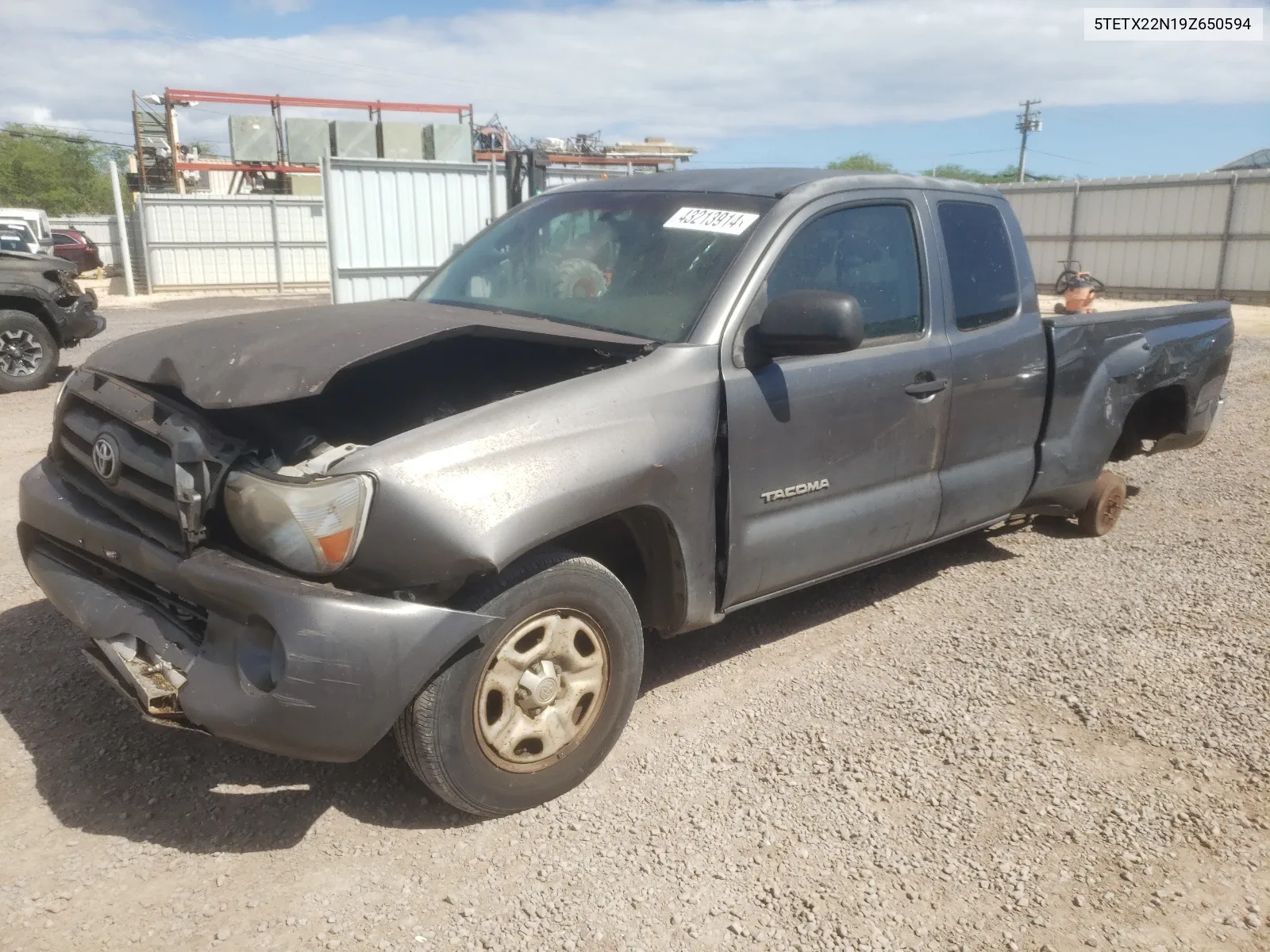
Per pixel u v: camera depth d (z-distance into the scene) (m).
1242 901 2.70
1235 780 3.25
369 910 2.59
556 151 27.83
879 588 4.85
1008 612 4.56
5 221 24.39
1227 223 23.72
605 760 3.30
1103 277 26.17
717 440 3.34
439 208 15.56
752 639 4.26
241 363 2.83
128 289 28.47
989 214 4.61
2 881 2.64
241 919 2.54
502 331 3.03
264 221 30.08
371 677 2.56
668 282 3.63
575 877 2.74
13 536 5.30
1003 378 4.45
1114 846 2.92
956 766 3.30
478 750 2.83
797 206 3.73
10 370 10.34
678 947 2.49
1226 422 8.91
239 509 2.74
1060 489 5.04
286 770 3.19
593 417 3.02
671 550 3.31
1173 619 4.49
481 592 2.79
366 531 2.59
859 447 3.82
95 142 63.38
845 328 3.21
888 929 2.57
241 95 32.81
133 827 2.89
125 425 3.05
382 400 3.46
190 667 2.74
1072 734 3.52
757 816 3.02
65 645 3.97
